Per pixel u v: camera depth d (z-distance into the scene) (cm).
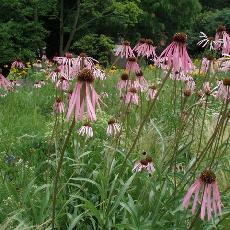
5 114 138
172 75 122
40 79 215
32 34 327
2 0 312
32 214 73
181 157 89
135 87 101
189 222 68
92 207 62
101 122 110
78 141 93
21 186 83
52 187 76
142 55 90
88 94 48
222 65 81
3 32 300
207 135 110
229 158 89
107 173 74
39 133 119
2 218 73
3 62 304
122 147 92
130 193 78
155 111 126
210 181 53
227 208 66
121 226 62
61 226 72
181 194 67
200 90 99
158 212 67
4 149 108
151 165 78
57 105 97
